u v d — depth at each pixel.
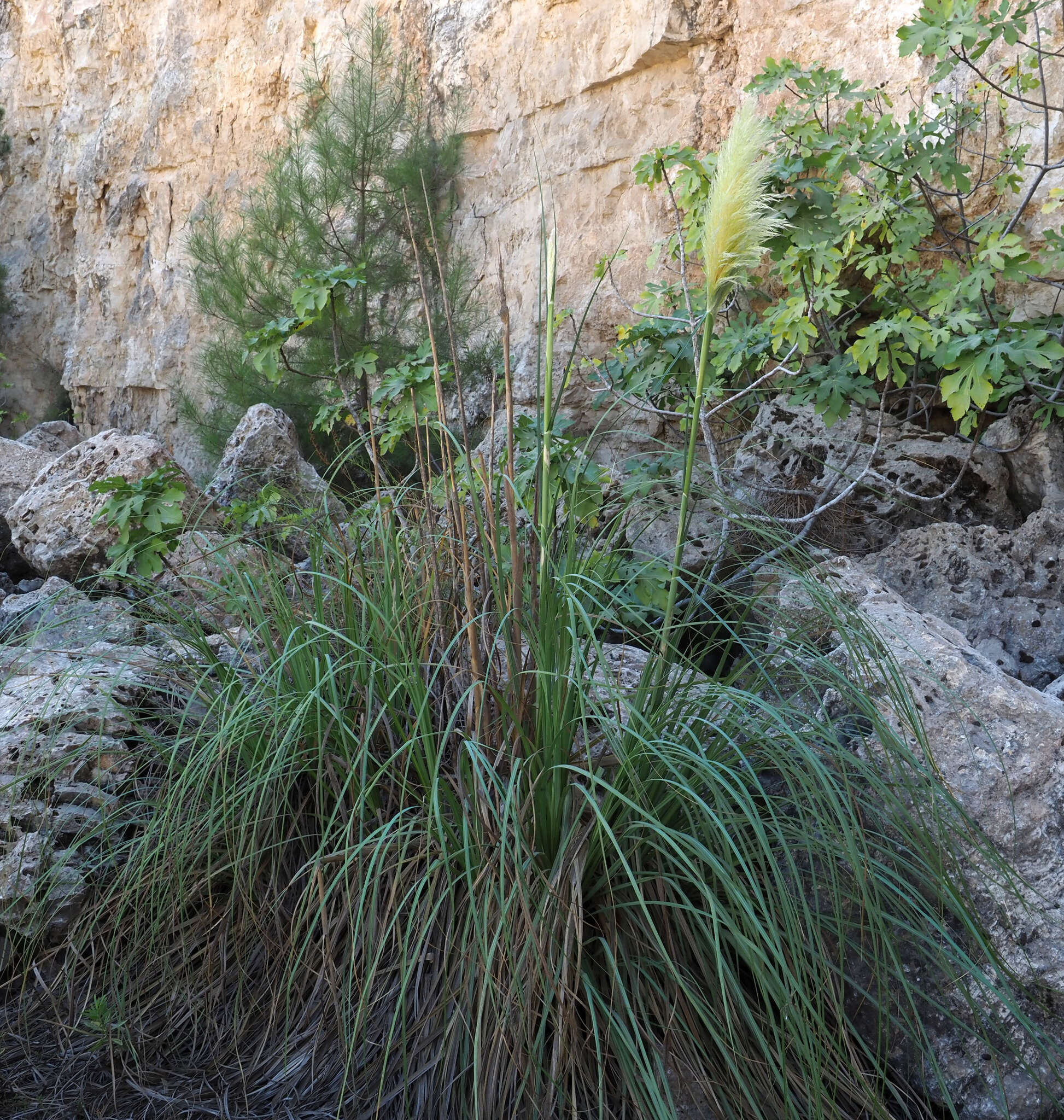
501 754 2.43
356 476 7.18
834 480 5.17
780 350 5.13
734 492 5.23
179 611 3.36
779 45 7.19
